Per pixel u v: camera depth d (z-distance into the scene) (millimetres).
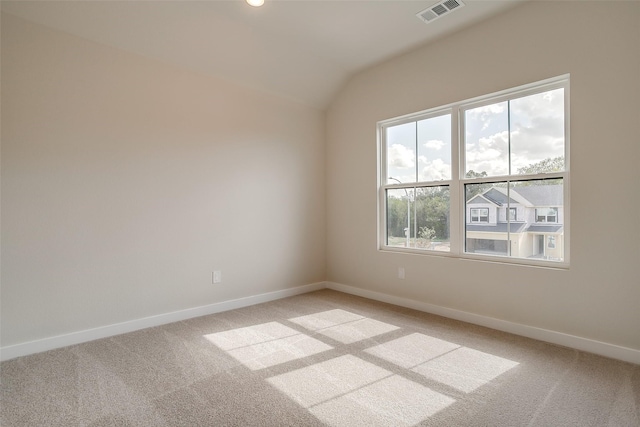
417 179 3508
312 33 3115
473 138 3074
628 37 2209
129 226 2869
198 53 3102
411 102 3453
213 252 3379
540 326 2615
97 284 2707
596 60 2330
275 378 2051
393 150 3732
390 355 2357
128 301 2861
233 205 3531
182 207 3170
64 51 2559
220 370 2152
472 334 2732
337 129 4270
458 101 3086
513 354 2352
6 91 2340
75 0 2402
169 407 1753
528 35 2645
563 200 2549
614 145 2270
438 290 3270
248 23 2941
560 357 2297
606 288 2311
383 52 3479
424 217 3455
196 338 2691
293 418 1663
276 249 3912
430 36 3168
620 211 2252
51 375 2090
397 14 2818
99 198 2721
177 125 3141
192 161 3236
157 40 2865
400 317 3178
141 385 1970
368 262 3924
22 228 2400
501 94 2871
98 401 1808
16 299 2375
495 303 2871
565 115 2543
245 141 3635
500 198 2902
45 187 2486
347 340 2629
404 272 3559
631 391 1873
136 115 2902
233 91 3533
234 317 3215
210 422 1631
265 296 3785
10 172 2357
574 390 1889
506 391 1887
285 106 3998
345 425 1609
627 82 2215
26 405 1772
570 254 2461
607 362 2217
